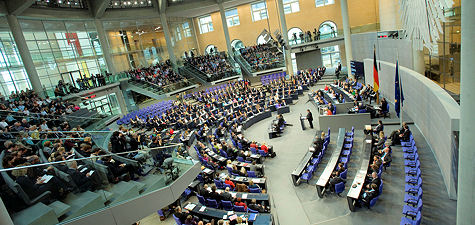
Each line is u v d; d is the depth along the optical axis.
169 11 32.56
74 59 27.03
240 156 15.45
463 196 6.41
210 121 22.27
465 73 5.88
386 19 23.78
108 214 7.41
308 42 31.69
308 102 24.77
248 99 25.75
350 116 17.03
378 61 21.34
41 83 23.80
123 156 8.38
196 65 33.25
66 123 14.77
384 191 10.82
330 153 15.01
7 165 7.45
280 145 17.31
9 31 21.52
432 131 12.66
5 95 20.53
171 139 19.19
